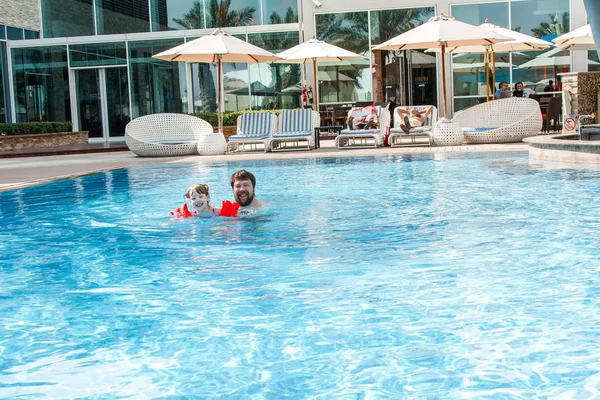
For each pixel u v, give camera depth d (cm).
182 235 550
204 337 306
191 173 1083
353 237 518
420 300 348
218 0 2222
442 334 298
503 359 268
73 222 633
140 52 2283
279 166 1142
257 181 901
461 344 285
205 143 1554
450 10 1986
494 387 245
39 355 291
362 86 2050
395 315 326
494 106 1588
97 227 602
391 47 1664
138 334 313
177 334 311
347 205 674
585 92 1459
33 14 2405
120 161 1423
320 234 534
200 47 1553
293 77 2152
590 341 283
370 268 419
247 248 491
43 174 1134
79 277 422
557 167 938
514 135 1502
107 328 323
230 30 2192
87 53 2308
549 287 363
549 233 506
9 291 393
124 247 509
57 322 334
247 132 1628
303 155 1364
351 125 1617
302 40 2108
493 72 1809
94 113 2339
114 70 2311
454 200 683
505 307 331
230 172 1074
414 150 1348
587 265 407
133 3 2303
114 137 2339
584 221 548
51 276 427
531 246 465
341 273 409
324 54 1666
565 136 1212
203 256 469
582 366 259
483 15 1970
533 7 1944
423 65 2016
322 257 454
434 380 252
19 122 2248
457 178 861
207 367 272
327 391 247
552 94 1945
